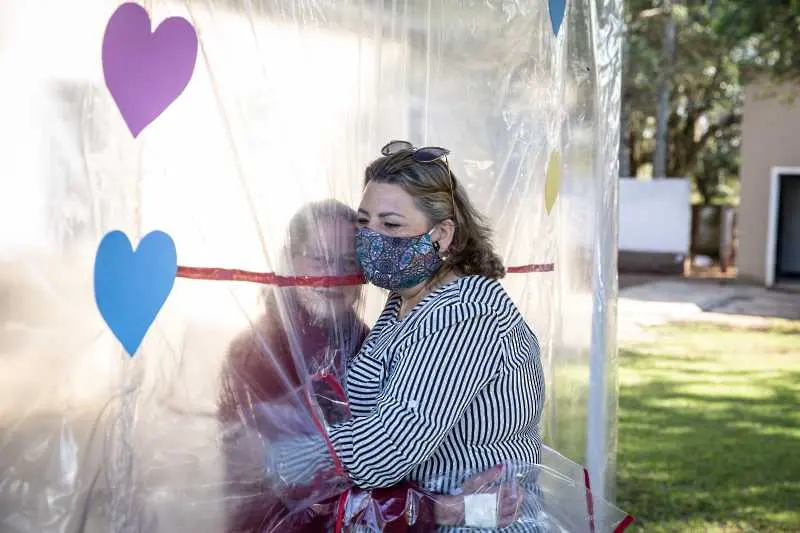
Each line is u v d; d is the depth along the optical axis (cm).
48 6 124
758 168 1573
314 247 169
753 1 1235
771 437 591
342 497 162
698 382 776
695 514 438
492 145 230
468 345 160
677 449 558
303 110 165
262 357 159
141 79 136
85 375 131
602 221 281
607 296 285
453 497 165
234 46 150
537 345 183
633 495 466
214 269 150
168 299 143
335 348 176
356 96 181
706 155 2514
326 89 172
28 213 123
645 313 1211
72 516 130
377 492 163
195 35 143
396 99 196
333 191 175
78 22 128
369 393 169
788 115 1526
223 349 153
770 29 1269
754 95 1556
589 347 282
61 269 127
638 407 678
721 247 1784
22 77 122
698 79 2056
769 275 1566
